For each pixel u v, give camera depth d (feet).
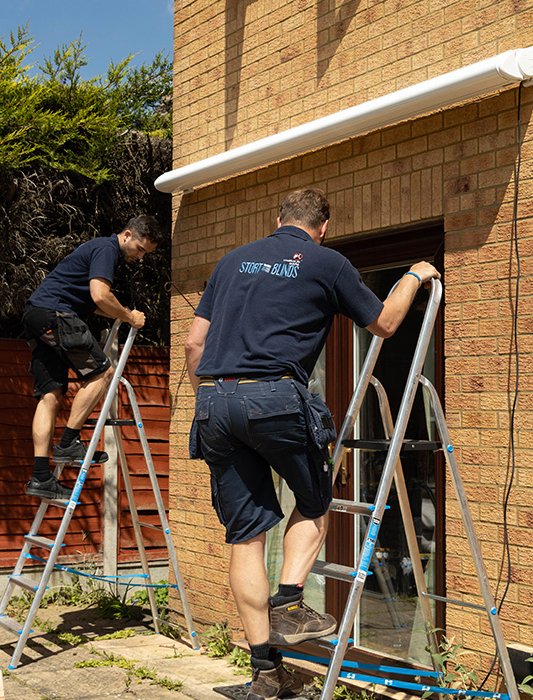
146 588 24.93
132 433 27.25
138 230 20.04
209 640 21.20
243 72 21.99
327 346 20.11
